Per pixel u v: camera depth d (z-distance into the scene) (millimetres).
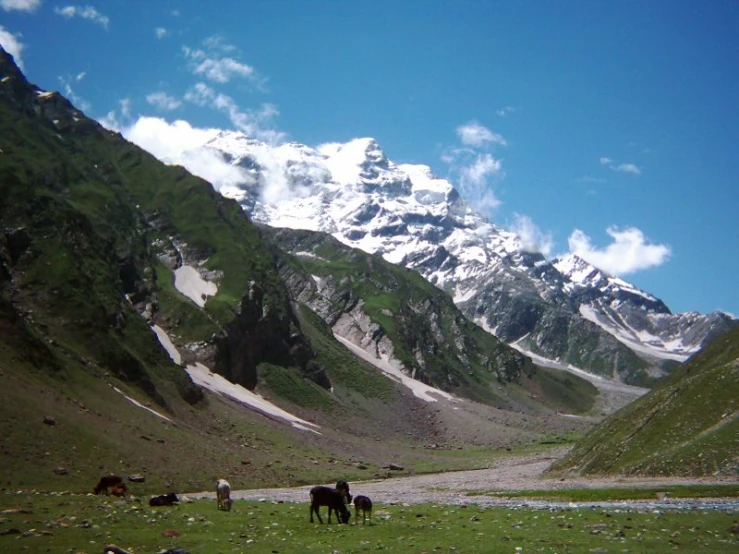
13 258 146500
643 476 101750
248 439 148500
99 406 110812
